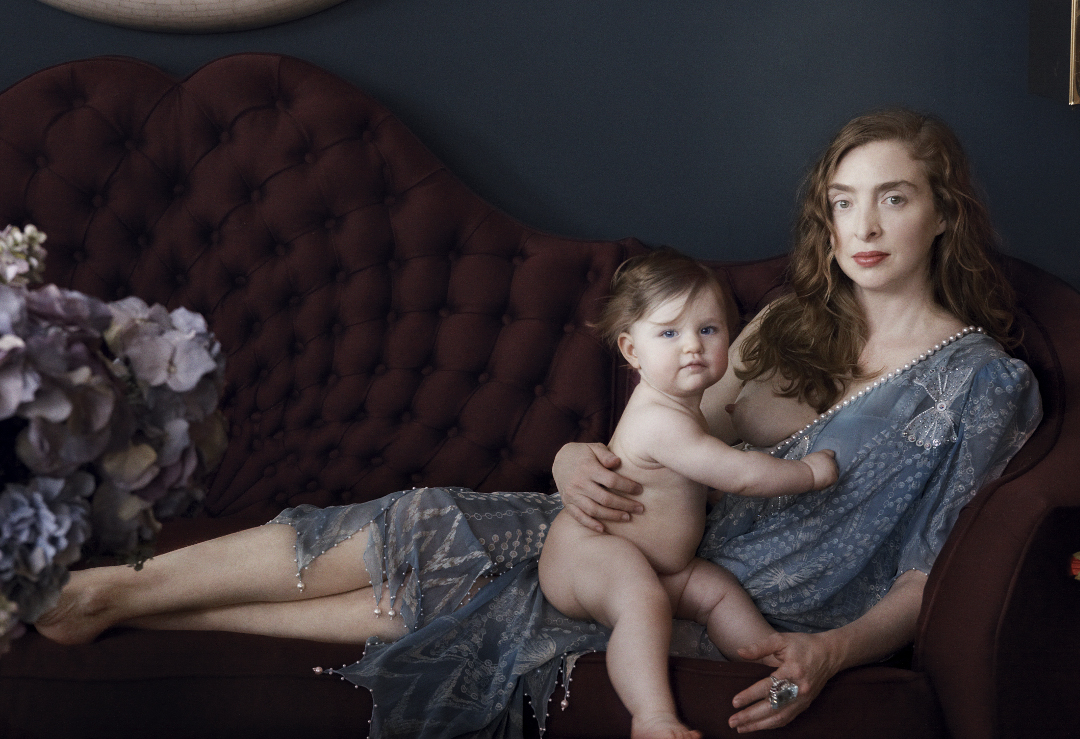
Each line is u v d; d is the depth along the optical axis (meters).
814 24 2.52
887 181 1.76
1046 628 1.49
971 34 2.50
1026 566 1.47
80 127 2.39
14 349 0.92
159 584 1.66
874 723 1.48
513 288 2.48
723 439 1.99
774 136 2.57
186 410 1.08
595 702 1.53
